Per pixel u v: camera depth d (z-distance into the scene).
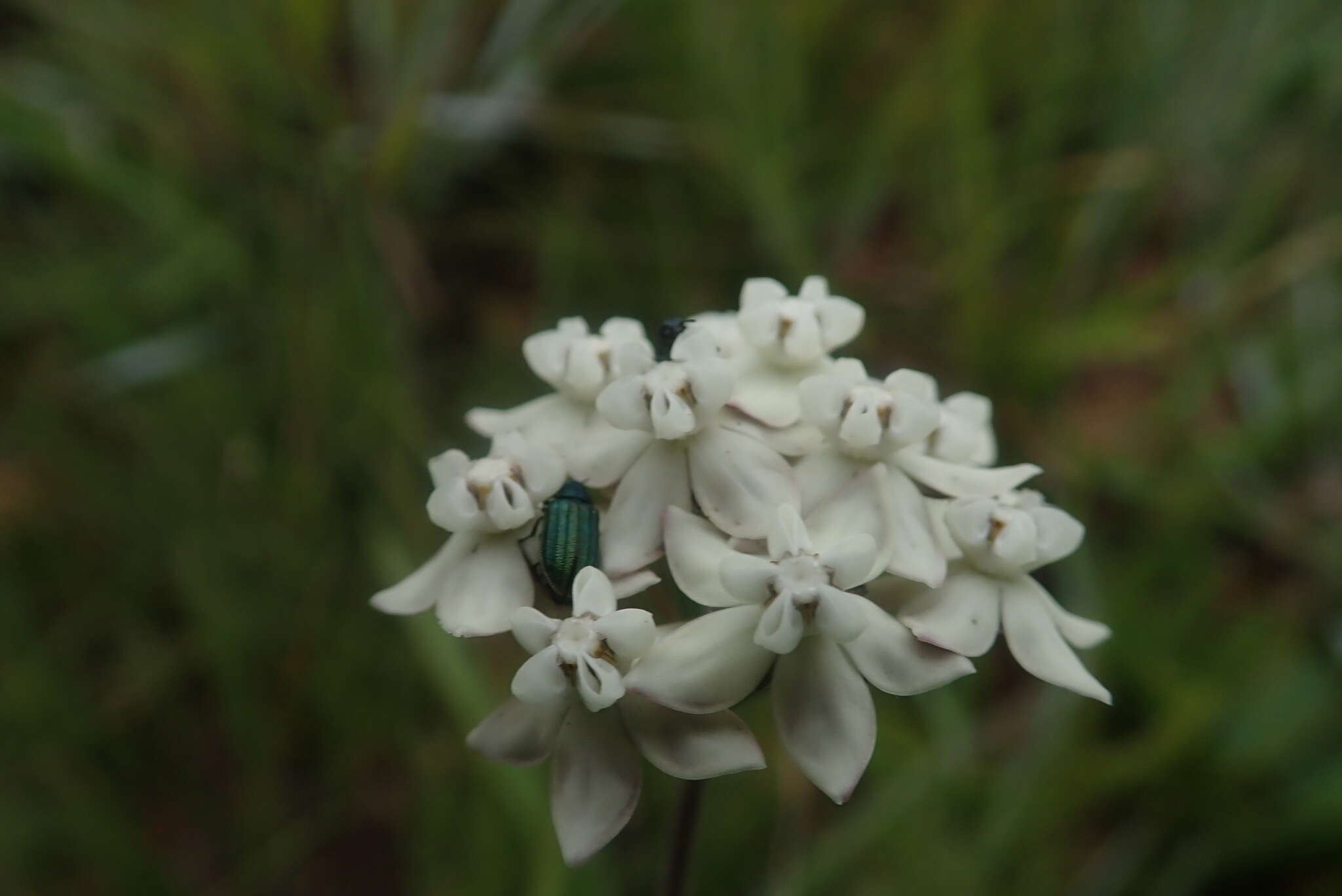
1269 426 0.35
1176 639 0.31
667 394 0.23
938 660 0.22
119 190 0.34
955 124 0.37
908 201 0.41
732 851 0.29
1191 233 0.41
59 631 0.31
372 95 0.39
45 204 0.39
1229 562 0.35
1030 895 0.29
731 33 0.37
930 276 0.39
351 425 0.32
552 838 0.26
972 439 0.24
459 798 0.29
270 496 0.32
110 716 0.30
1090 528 0.34
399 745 0.30
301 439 0.32
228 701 0.30
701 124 0.38
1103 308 0.37
